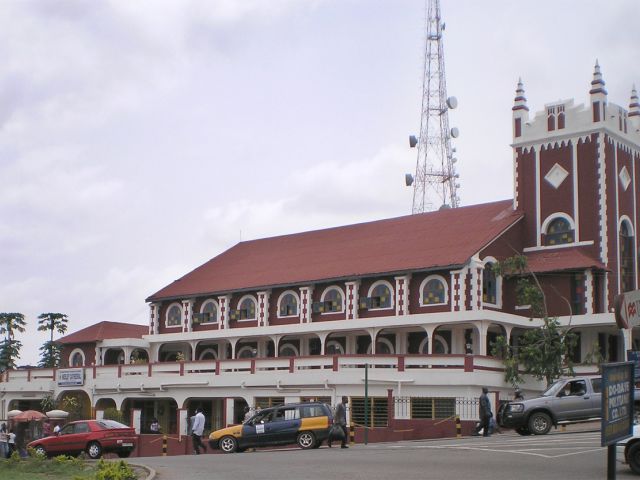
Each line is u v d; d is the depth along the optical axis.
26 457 37.88
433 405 45.62
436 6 71.25
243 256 68.62
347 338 56.47
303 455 29.38
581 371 47.97
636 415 30.92
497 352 47.75
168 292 66.88
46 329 92.31
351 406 47.84
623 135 54.75
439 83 70.94
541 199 54.75
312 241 65.38
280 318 59.44
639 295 17.00
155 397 58.22
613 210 52.94
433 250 53.81
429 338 50.53
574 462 23.05
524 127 56.12
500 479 19.81
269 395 51.62
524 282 50.56
